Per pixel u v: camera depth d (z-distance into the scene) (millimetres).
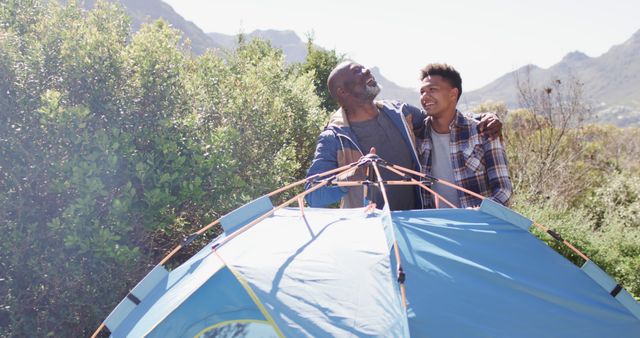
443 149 3863
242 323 2752
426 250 2820
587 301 2854
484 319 2639
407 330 2412
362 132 3746
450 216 3041
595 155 19000
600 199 12609
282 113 7504
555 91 13508
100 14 5711
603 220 11320
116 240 4664
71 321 4480
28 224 4457
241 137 6406
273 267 2701
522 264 2904
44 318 4434
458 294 2689
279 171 6504
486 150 3764
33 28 5219
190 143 5191
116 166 4680
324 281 2609
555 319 2750
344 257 2697
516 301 2748
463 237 2934
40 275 4434
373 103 3826
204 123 6035
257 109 6633
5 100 4520
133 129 5168
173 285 3029
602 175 15727
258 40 13297
